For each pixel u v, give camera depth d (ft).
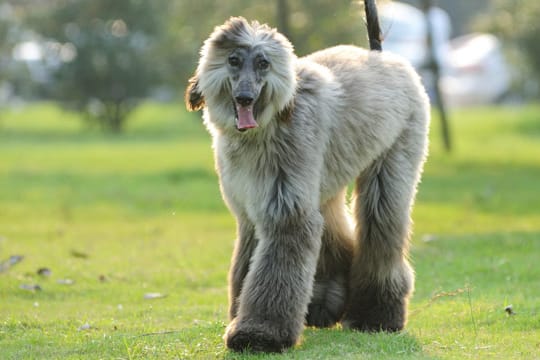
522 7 208.23
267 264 44.52
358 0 57.41
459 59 314.35
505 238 79.10
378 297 50.96
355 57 51.70
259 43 43.50
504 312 53.72
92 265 70.33
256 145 44.78
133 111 245.45
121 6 226.99
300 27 123.54
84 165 149.69
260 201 44.88
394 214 50.67
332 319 52.13
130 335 48.65
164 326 51.93
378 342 46.14
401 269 51.19
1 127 240.94
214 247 78.64
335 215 53.11
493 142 185.78
